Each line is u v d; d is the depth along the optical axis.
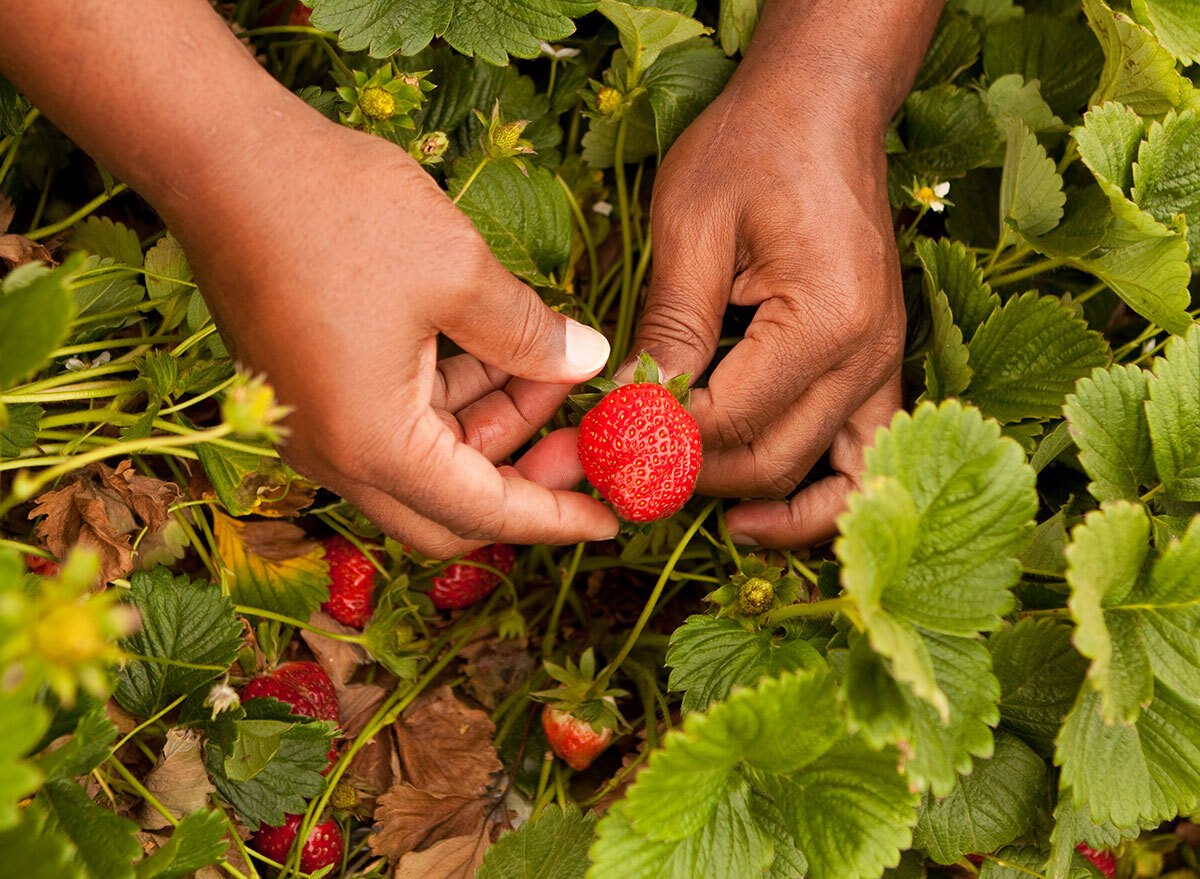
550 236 0.63
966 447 0.50
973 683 0.50
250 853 0.58
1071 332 0.58
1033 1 0.70
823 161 0.57
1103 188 0.57
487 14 0.58
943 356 0.59
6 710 0.43
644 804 0.50
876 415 0.60
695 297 0.58
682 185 0.58
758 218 0.57
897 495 0.49
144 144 0.50
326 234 0.50
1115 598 0.51
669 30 0.59
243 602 0.62
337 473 0.54
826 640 0.57
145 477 0.58
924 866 0.59
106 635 0.42
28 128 0.62
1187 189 0.59
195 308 0.59
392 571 0.64
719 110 0.59
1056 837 0.53
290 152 0.50
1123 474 0.54
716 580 0.61
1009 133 0.61
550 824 0.56
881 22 0.59
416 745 0.62
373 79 0.58
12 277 0.48
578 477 0.59
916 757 0.49
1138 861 0.67
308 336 0.51
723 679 0.56
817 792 0.51
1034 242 0.61
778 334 0.56
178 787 0.57
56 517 0.57
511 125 0.59
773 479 0.59
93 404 0.59
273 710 0.57
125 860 0.49
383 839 0.60
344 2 0.57
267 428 0.46
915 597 0.50
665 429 0.54
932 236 0.69
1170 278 0.57
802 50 0.58
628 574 0.67
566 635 0.66
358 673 0.64
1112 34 0.58
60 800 0.49
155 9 0.49
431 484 0.53
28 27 0.48
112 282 0.60
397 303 0.51
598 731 0.59
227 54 0.50
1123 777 0.52
